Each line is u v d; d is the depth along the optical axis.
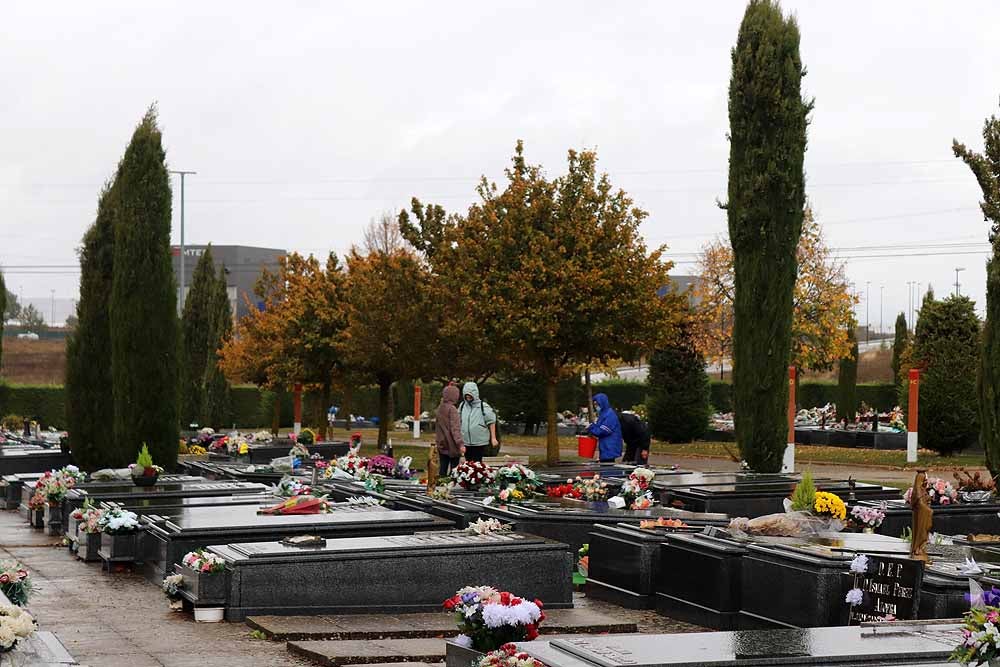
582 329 29.62
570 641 7.41
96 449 24.61
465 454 22.30
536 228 31.06
